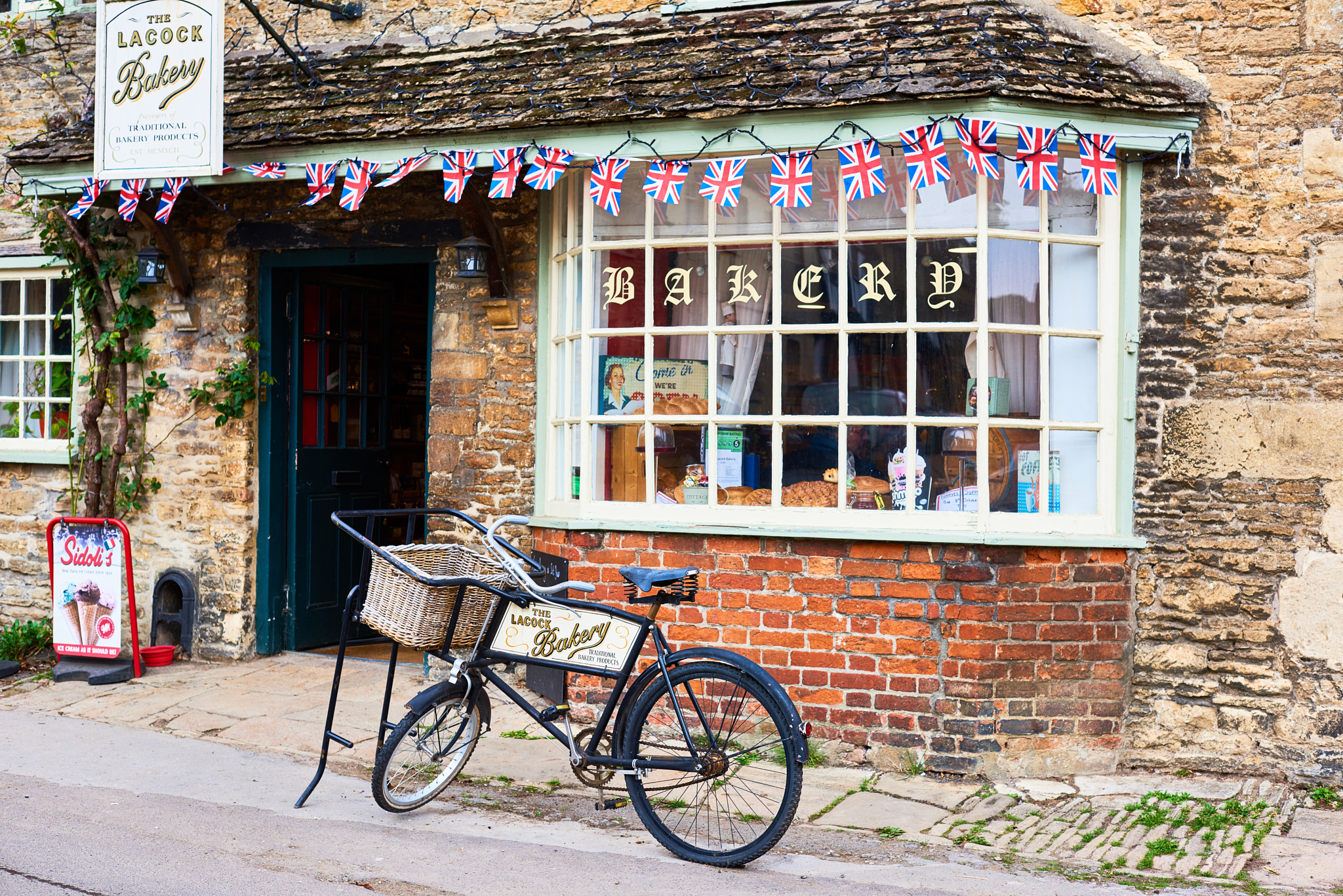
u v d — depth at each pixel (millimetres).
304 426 7516
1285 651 5176
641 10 6230
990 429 5312
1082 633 5230
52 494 7754
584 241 5949
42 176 6703
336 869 3918
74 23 7785
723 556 5555
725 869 4055
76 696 6430
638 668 5703
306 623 7508
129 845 4105
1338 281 5141
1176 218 5336
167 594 7359
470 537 6512
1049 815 4699
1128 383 5352
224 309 7180
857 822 4590
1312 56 5219
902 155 5418
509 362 6449
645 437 5840
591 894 3752
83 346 7598
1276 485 5191
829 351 5527
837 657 5363
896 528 5301
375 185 6102
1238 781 5137
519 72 6012
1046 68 5102
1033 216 5371
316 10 7043
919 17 5402
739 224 5664
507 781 5062
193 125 6121
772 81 5285
